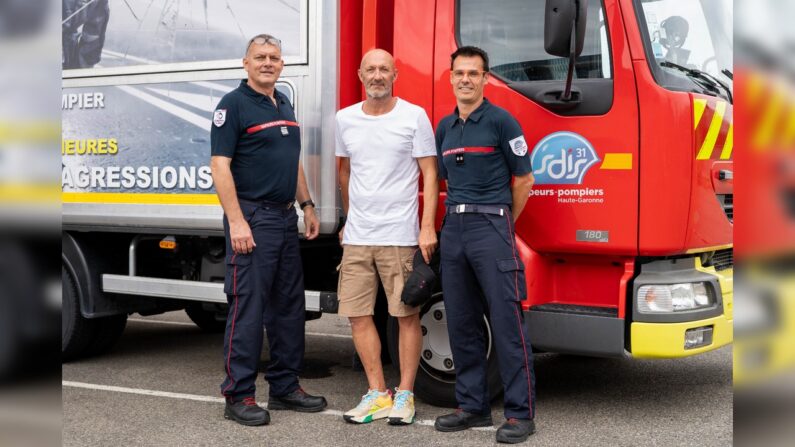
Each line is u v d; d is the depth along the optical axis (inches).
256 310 180.1
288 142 181.5
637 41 171.6
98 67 220.4
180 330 310.0
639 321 171.2
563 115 177.6
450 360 191.0
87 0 221.3
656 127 169.8
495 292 165.8
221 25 203.9
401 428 176.4
